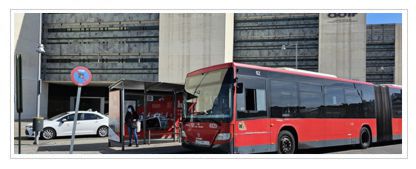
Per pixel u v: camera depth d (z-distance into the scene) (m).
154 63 48.66
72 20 49.53
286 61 50.16
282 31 50.47
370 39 54.88
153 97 17.25
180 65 46.91
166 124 17.38
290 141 12.38
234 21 51.88
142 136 17.12
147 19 48.97
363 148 15.77
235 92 10.76
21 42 40.03
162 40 47.44
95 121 20.66
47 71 49.03
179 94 17.45
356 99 15.72
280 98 12.18
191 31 46.91
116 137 14.47
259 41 51.16
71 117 20.19
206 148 11.25
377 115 16.89
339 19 46.69
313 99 13.50
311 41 49.44
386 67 53.88
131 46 49.12
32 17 41.75
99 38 49.56
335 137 14.23
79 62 49.44
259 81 11.56
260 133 11.30
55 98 50.34
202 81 11.94
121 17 49.47
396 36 53.72
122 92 13.93
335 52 46.53
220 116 10.91
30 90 41.78
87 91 53.00
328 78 14.41
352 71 45.84
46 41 49.50
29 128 19.22
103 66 49.38
